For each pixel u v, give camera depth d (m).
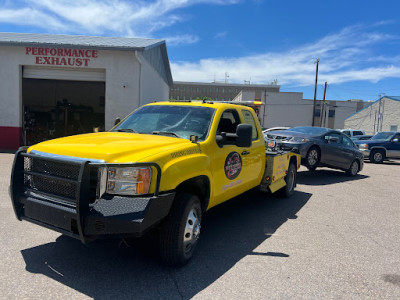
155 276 3.36
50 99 20.61
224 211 6.08
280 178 6.75
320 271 3.65
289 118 65.88
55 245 4.02
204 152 3.90
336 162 10.30
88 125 21.11
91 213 2.90
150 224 2.95
